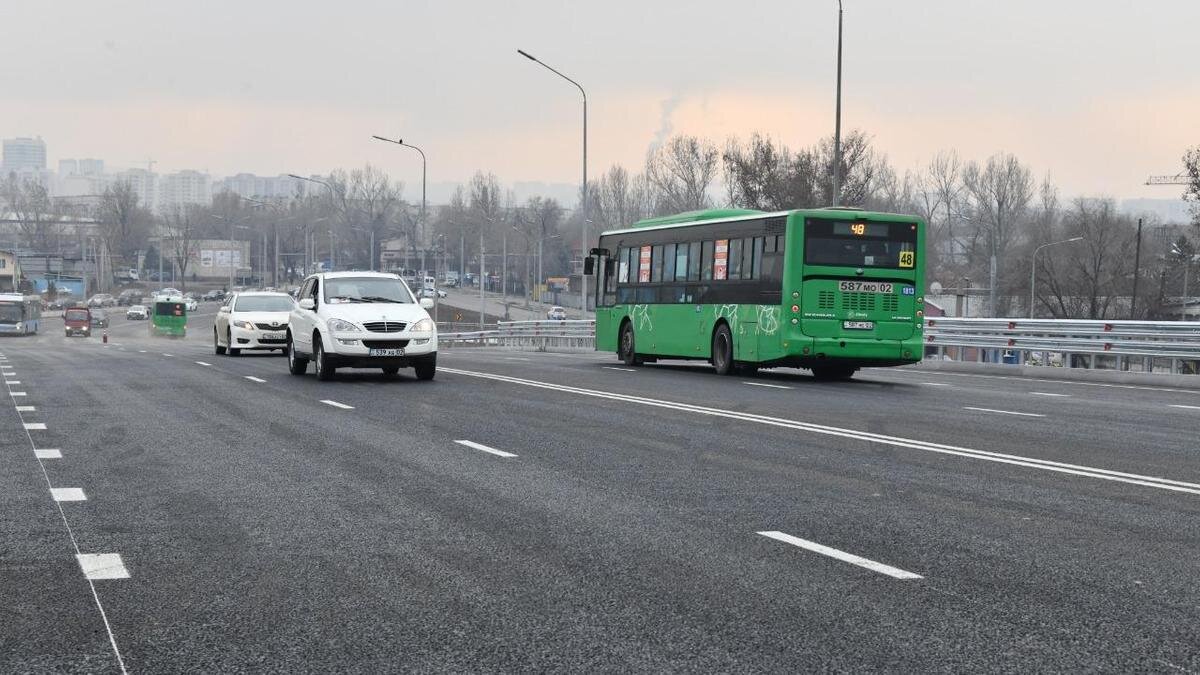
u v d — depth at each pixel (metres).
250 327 34.69
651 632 5.76
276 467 11.45
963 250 111.06
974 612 6.14
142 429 14.70
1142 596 6.49
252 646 5.57
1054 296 87.06
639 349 31.25
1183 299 80.69
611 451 12.67
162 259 177.38
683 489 10.15
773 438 13.87
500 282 155.50
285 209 192.00
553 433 14.35
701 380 24.52
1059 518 8.82
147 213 193.75
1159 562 7.34
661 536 8.12
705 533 8.23
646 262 31.09
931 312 80.75
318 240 181.00
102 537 8.10
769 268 25.36
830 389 22.27
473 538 8.05
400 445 13.17
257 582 6.81
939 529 8.38
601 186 115.94
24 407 17.53
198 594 6.54
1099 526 8.51
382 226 179.50
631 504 9.40
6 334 89.06
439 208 191.62
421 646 5.55
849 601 6.36
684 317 28.97
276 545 7.83
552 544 7.85
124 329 106.25
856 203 52.81
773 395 20.42
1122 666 5.25
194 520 8.73
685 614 6.09
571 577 6.91
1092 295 82.31
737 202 55.38
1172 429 15.04
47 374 25.33
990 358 33.47
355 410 17.22
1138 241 72.81
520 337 59.31
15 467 11.45
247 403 18.28
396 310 23.06
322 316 23.05
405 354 22.73
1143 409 18.02
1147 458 12.21
